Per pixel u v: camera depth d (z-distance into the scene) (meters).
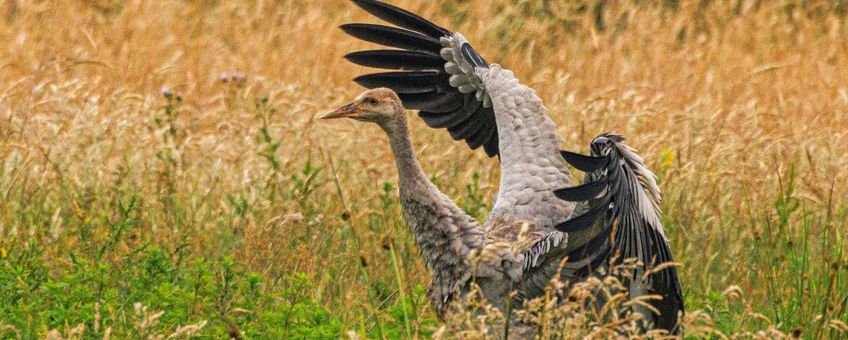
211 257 11.40
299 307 8.91
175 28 20.73
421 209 9.56
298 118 14.95
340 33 20.92
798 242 12.27
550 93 17.88
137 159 13.20
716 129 14.77
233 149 13.92
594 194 8.21
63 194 12.41
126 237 11.00
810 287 10.03
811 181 13.25
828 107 17.50
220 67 19.27
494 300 9.20
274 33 20.61
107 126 13.59
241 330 8.82
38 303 8.77
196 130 15.17
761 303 10.51
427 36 11.48
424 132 14.87
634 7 22.47
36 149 13.07
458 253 9.23
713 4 22.83
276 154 13.84
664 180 13.10
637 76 19.83
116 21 20.53
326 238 11.88
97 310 7.72
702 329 7.89
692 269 11.91
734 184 13.54
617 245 8.59
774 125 16.53
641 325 8.89
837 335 9.38
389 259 11.38
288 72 18.89
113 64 18.38
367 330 9.45
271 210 11.96
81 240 10.99
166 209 11.93
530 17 22.72
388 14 11.51
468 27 22.31
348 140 14.31
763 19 22.11
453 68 11.22
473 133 11.51
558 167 10.36
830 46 21.17
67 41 19.77
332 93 17.11
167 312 8.78
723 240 12.42
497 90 10.80
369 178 13.31
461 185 13.30
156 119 13.82
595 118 15.18
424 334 8.78
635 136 14.54
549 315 7.70
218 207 12.37
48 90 15.60
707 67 20.31
